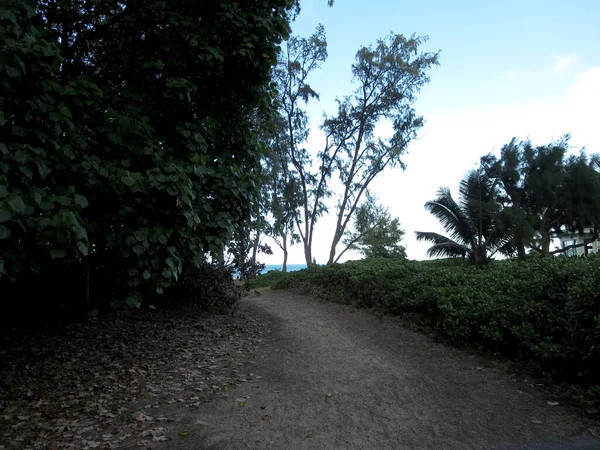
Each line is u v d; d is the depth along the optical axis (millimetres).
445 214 13438
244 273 11000
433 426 4039
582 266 6180
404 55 24766
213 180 5715
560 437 3738
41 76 3715
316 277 16562
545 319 5605
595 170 19422
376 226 31969
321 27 24688
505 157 18547
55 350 6660
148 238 4238
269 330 8820
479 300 7016
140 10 5402
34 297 7441
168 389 5141
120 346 7031
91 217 4414
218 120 6176
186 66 5465
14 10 3506
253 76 5926
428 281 9438
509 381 5199
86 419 4297
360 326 8961
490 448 3586
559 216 19828
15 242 3551
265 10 5973
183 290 10164
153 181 4219
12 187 3471
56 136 3889
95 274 5867
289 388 5141
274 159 25219
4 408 4613
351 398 4789
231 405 4598
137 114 5125
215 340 7773
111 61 5742
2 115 3332
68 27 5375
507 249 13062
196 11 5699
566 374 5008
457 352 6578
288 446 3641
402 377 5523
